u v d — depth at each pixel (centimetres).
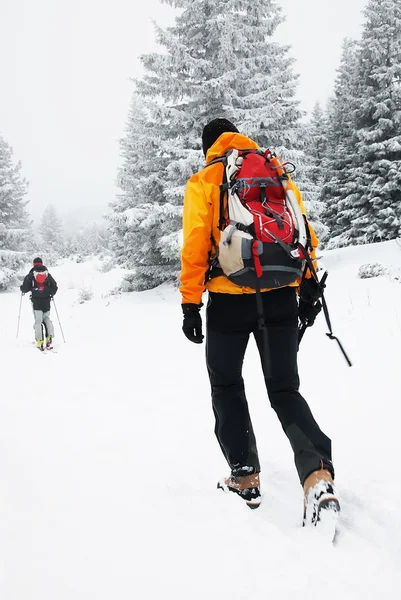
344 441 295
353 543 169
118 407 429
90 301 1927
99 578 149
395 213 2259
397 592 139
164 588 143
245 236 192
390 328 626
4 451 295
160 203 1772
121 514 196
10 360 737
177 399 450
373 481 227
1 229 2883
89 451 300
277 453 287
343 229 2556
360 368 479
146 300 1534
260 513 201
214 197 206
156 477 248
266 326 207
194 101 1577
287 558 156
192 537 172
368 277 1109
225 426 213
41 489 229
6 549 167
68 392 499
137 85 1605
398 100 2269
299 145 1608
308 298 227
